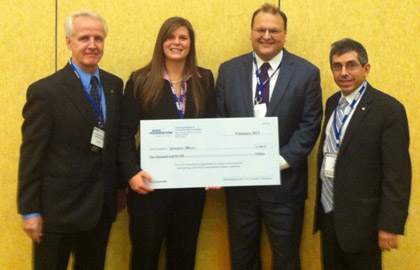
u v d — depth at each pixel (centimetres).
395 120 177
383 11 249
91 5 245
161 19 247
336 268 200
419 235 256
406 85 251
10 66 246
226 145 208
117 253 255
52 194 180
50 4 245
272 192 212
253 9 248
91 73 191
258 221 223
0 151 249
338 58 186
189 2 247
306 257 257
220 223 256
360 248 184
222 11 248
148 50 247
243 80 216
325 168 195
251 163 208
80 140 181
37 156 177
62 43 246
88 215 184
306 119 210
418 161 253
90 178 185
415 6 249
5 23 245
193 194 216
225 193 237
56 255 183
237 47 249
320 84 225
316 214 206
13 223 252
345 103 194
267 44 208
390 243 178
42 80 181
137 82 208
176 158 208
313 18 248
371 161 182
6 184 250
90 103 184
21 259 254
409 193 178
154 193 210
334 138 194
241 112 212
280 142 211
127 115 207
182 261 223
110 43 246
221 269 257
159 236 214
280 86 209
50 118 178
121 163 203
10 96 247
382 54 250
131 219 214
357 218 184
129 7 246
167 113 207
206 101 215
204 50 249
